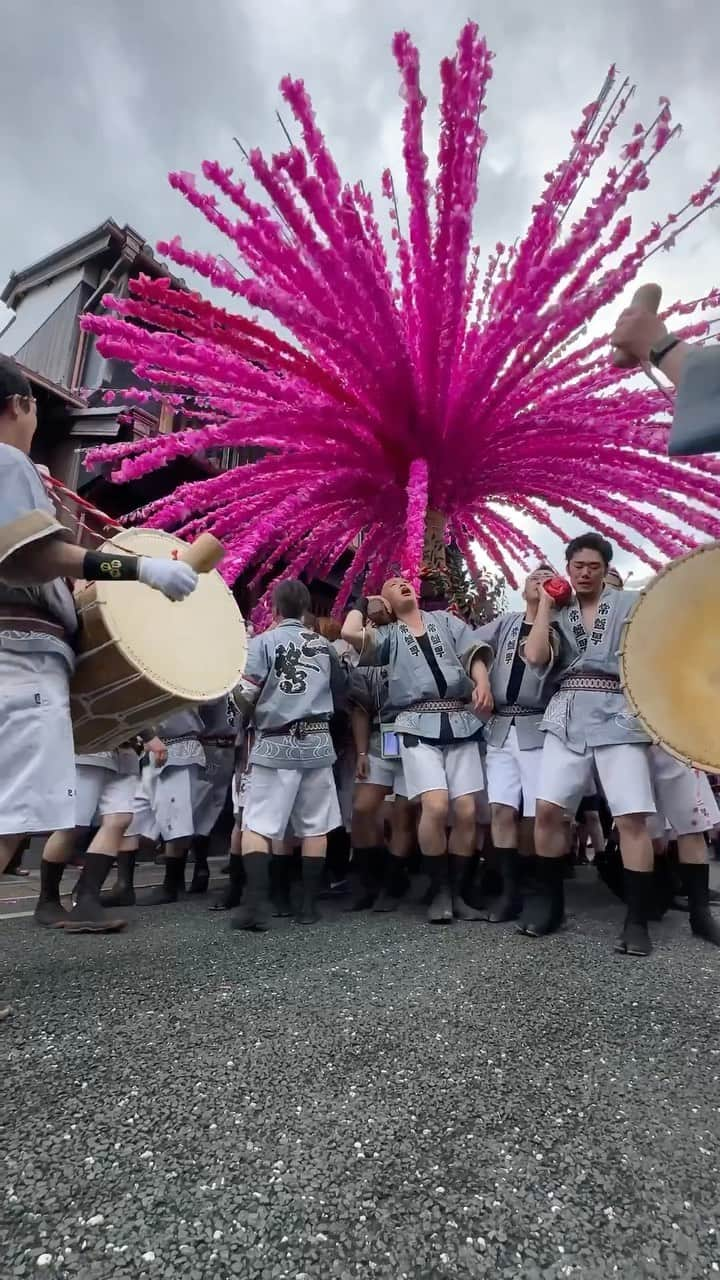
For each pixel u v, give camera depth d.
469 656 3.13
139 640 1.89
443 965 2.16
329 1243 0.87
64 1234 0.87
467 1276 0.82
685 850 2.76
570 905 3.61
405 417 3.80
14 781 1.62
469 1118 1.19
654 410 3.80
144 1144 1.08
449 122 3.03
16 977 2.01
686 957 2.37
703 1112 1.24
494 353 3.44
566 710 2.64
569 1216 0.94
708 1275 0.84
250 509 4.04
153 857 6.67
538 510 4.93
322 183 3.03
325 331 3.12
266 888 2.85
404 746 3.12
